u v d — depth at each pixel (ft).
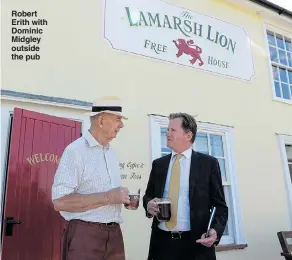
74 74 14.30
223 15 21.24
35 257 11.27
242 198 18.08
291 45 25.71
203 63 19.07
